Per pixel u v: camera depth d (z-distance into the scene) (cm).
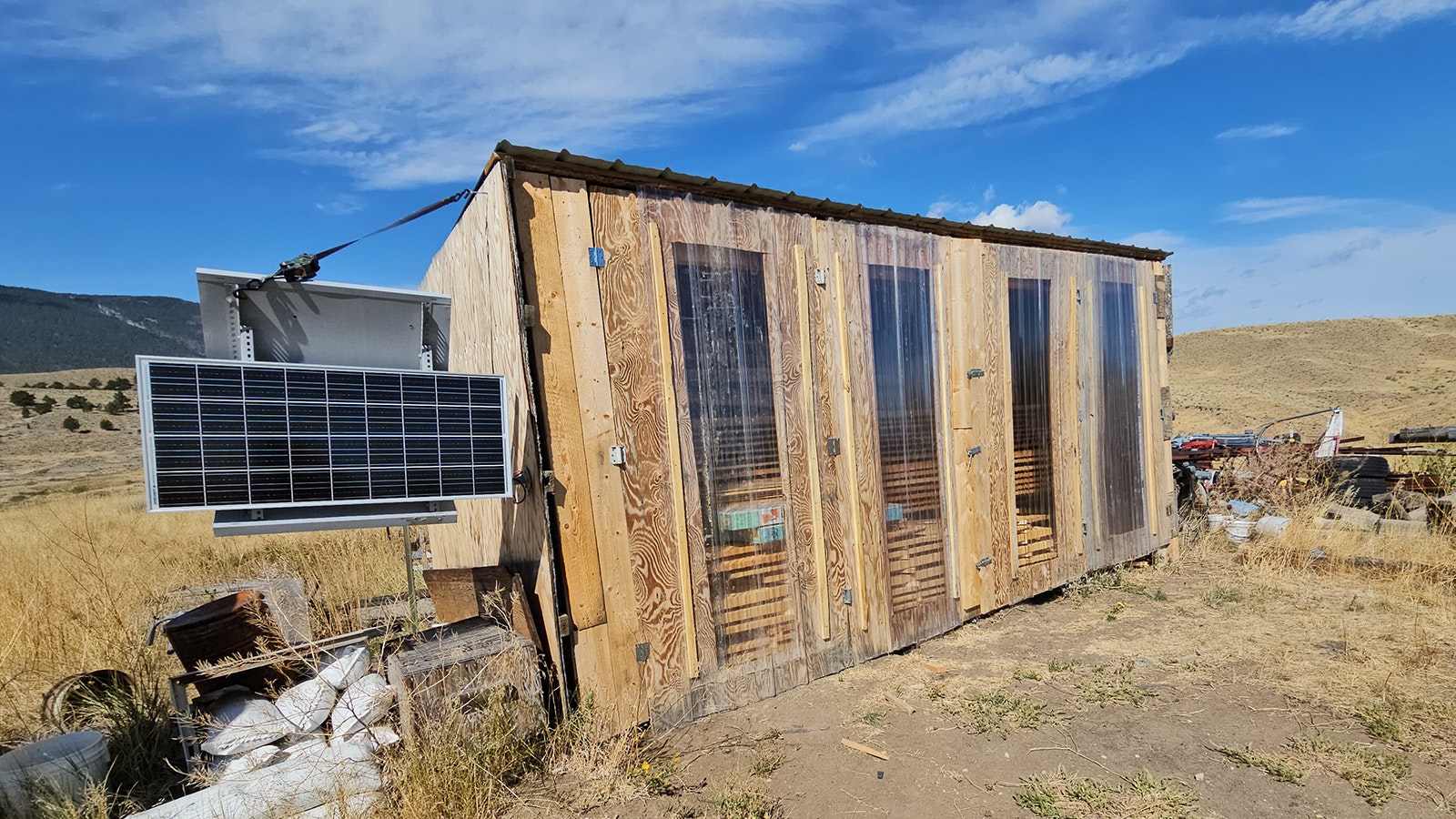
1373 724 361
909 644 509
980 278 567
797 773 341
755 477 436
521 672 347
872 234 500
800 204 459
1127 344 705
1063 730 375
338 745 326
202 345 322
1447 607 536
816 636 456
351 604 559
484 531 484
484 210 396
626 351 387
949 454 545
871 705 415
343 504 321
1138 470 711
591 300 375
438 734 316
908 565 513
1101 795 307
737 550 426
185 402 288
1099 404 671
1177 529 756
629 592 380
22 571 641
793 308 456
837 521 471
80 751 321
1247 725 372
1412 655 447
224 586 514
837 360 477
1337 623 517
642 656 383
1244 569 689
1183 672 444
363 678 355
